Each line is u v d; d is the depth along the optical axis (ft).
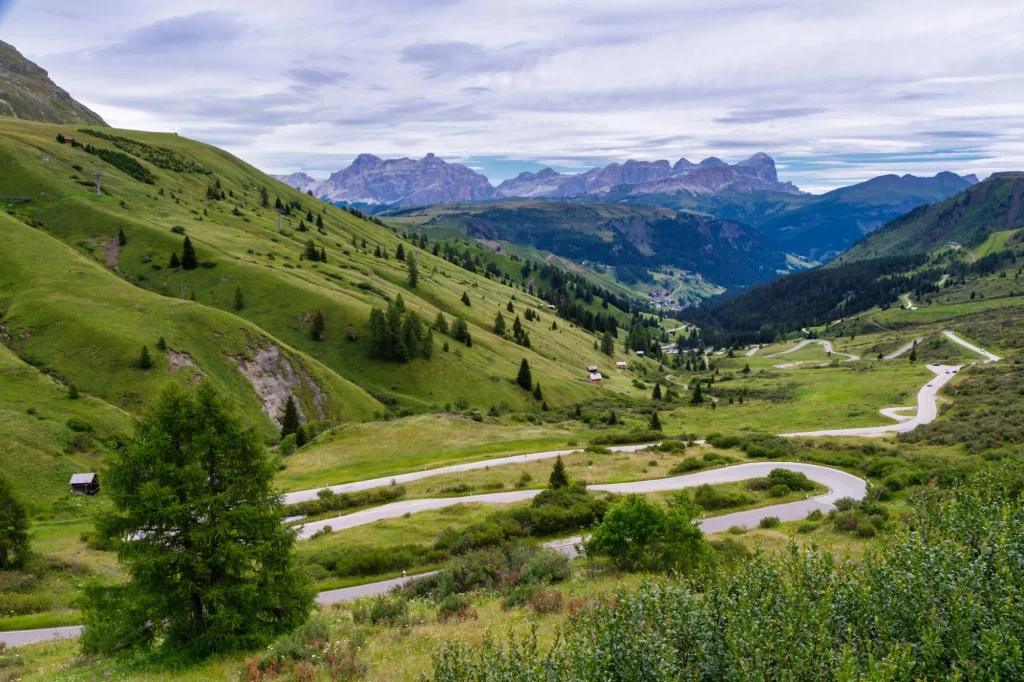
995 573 48.93
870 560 52.54
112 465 77.82
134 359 376.27
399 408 447.83
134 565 74.33
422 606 95.66
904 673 38.29
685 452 282.15
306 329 525.34
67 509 237.25
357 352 517.14
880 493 174.09
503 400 505.66
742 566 54.49
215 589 76.18
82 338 383.86
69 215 615.98
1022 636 41.55
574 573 115.96
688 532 115.03
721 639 45.03
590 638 46.21
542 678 43.80
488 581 112.47
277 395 417.28
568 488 208.54
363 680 63.82
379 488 238.68
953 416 289.33
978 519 61.16
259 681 64.69
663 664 42.27
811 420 362.53
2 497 160.97
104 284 450.71
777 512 181.68
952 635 42.93
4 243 470.80
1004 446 202.59
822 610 43.86
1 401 298.35
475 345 618.85
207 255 582.35
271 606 82.79
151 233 597.52
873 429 321.52
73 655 89.61
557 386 578.25
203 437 78.79
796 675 39.96
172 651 76.64
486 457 290.35
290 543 84.69
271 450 347.36
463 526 185.06
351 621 90.38
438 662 48.98
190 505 76.18
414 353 522.88
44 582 155.12
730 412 428.56
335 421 382.63
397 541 179.22
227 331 432.25
